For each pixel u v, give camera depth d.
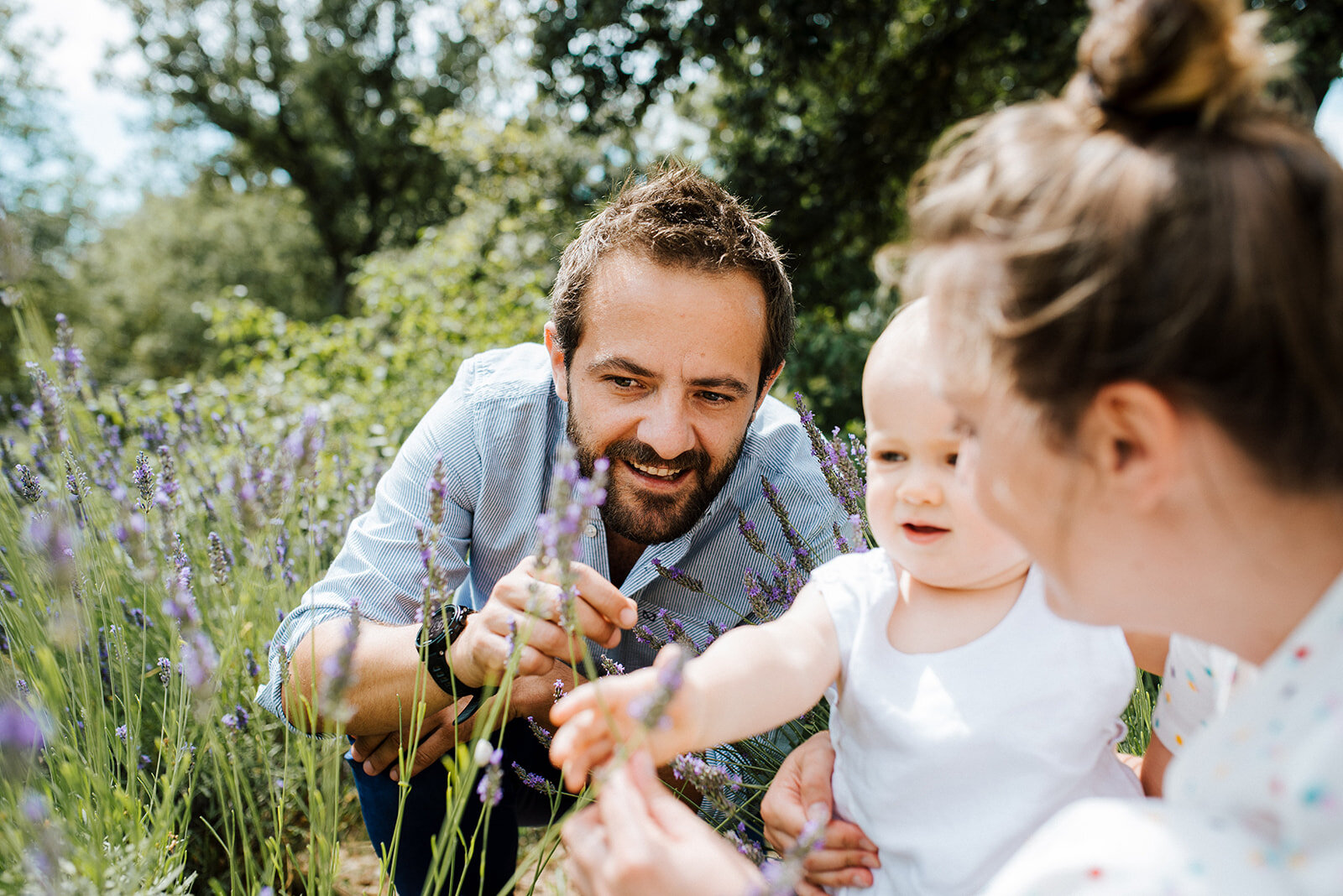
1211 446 0.56
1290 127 0.59
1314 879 0.50
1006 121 0.66
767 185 8.05
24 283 1.67
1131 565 0.62
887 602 1.00
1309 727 0.54
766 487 1.56
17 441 2.35
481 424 1.78
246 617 1.76
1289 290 0.52
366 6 21.22
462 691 1.42
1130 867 0.56
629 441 1.52
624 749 0.73
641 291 1.42
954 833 0.89
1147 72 0.56
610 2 7.77
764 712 0.89
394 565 1.70
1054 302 0.57
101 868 0.94
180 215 24.61
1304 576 0.58
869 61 8.01
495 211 9.92
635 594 1.80
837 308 8.52
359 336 6.24
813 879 0.99
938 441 0.90
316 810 1.20
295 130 22.34
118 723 1.52
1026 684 0.89
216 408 3.71
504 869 1.86
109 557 1.75
